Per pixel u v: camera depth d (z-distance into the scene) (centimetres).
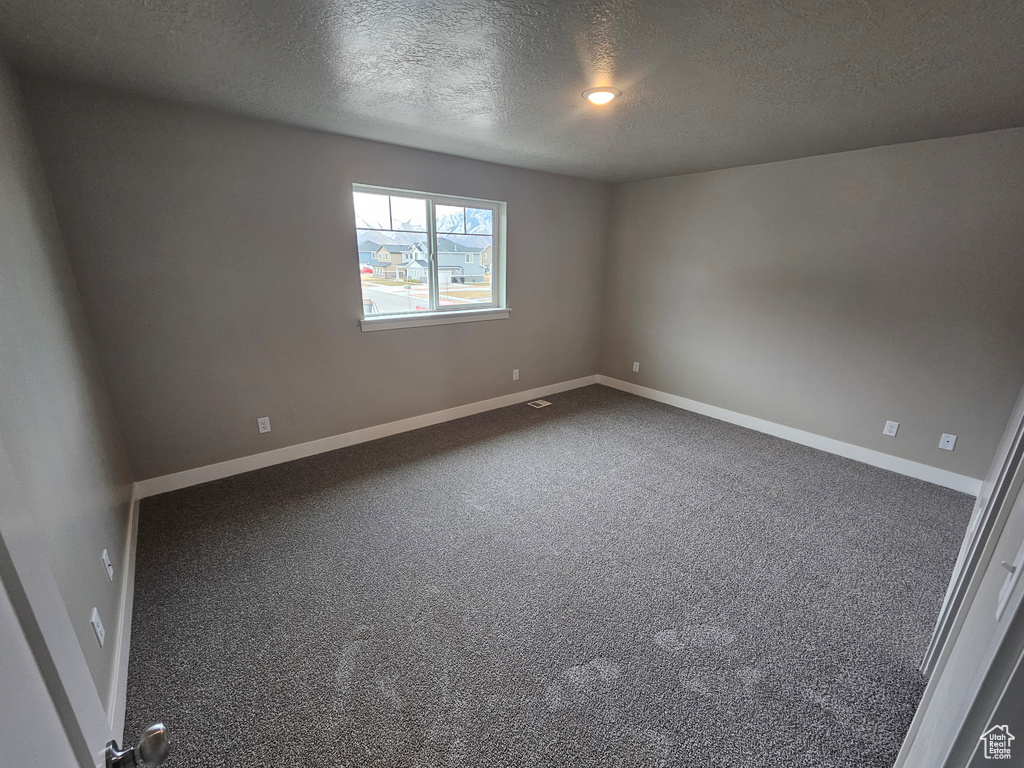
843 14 133
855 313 313
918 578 204
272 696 146
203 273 255
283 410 303
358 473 297
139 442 254
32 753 41
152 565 206
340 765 126
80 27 148
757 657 163
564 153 320
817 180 317
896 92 192
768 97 202
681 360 430
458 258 376
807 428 350
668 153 314
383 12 136
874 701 147
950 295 272
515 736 135
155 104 224
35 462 112
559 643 168
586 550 222
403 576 202
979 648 61
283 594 190
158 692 147
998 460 187
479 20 141
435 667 157
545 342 452
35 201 179
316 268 294
